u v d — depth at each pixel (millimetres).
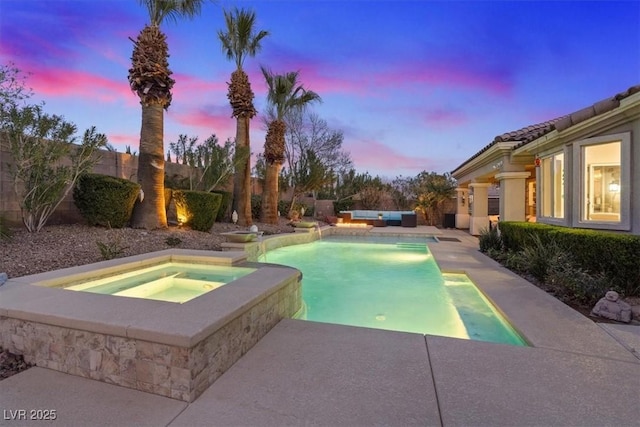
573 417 2119
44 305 2998
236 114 12898
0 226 5953
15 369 2803
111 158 9469
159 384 2408
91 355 2627
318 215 22156
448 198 19547
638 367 2770
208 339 2510
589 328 3615
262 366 2803
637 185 5332
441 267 6977
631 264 4727
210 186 12234
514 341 3783
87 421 2113
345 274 7781
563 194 7023
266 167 15094
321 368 2760
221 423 2084
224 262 5629
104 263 5113
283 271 4629
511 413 2158
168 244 7719
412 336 3430
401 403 2270
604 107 5445
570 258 5410
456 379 2576
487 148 11180
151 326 2461
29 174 6535
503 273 6395
